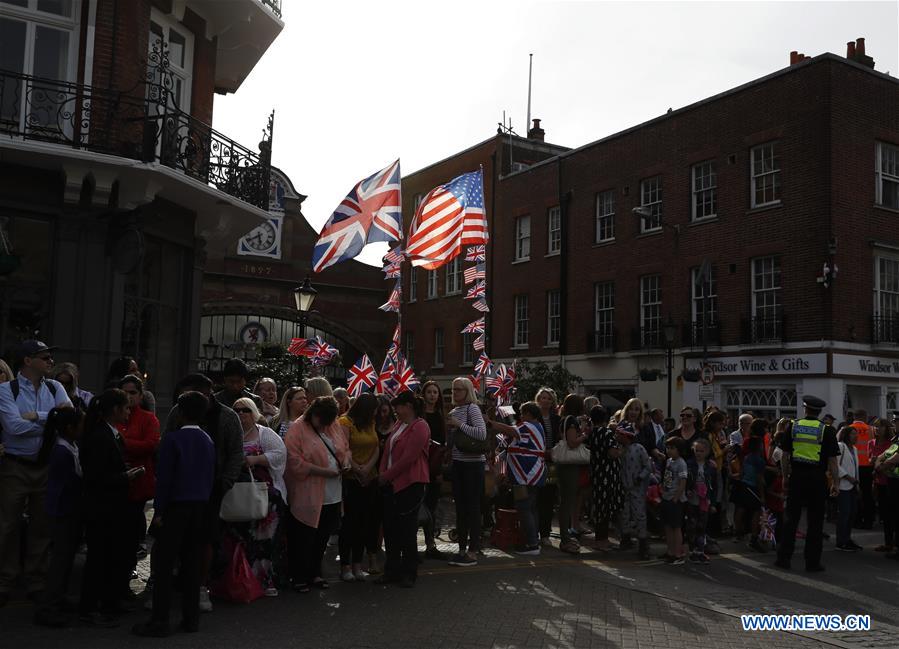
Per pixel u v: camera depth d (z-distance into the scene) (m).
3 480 6.70
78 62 11.89
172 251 13.38
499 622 6.60
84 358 11.38
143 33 12.48
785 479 10.66
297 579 7.45
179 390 6.57
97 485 6.18
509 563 9.34
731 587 8.44
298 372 16.06
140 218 11.15
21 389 6.85
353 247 13.22
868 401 21.39
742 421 12.71
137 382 7.38
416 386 12.80
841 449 11.47
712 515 12.00
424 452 7.97
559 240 29.62
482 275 13.48
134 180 11.64
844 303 20.70
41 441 6.81
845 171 21.06
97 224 11.62
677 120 25.08
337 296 36.38
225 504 6.83
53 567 6.15
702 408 23.33
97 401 6.28
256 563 7.25
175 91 13.54
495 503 11.20
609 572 9.01
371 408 8.19
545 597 7.59
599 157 27.92
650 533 11.84
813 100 21.22
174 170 11.79
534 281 30.41
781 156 21.97
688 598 7.75
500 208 32.56
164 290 13.21
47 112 11.65
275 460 7.18
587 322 27.78
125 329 12.30
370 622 6.45
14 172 11.12
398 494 7.86
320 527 7.66
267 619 6.46
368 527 8.38
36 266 11.32
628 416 10.59
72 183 11.25
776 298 21.88
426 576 8.41
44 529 6.91
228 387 7.52
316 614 6.66
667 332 20.47
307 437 7.54
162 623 5.89
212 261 33.50
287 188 35.09
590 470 11.40
